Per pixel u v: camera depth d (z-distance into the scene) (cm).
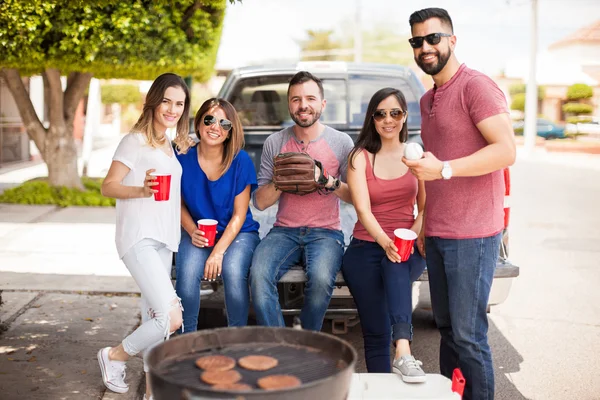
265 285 393
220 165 411
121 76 1215
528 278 718
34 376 420
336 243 415
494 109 315
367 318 399
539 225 1049
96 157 2186
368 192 405
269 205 430
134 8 912
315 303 397
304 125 415
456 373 320
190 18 966
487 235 332
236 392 194
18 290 621
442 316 364
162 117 374
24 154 1922
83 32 900
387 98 393
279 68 658
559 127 3384
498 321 571
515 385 437
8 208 1099
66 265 725
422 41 329
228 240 404
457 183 331
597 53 3941
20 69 1159
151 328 368
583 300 635
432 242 352
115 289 630
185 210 420
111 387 400
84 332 506
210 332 246
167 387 204
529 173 1902
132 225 367
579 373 457
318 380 212
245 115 662
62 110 1195
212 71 1251
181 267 397
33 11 870
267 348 246
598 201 1332
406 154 308
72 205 1144
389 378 336
